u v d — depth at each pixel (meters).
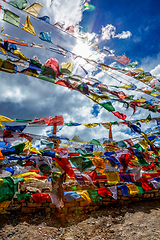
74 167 4.79
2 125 4.23
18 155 4.20
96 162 4.62
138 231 4.32
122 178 5.45
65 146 4.99
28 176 4.58
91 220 4.93
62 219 4.93
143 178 5.97
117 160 5.02
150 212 5.31
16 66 3.93
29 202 5.12
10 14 3.43
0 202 3.76
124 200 6.06
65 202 5.32
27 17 3.59
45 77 4.03
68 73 4.32
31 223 4.59
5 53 3.80
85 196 4.93
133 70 5.19
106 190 5.35
